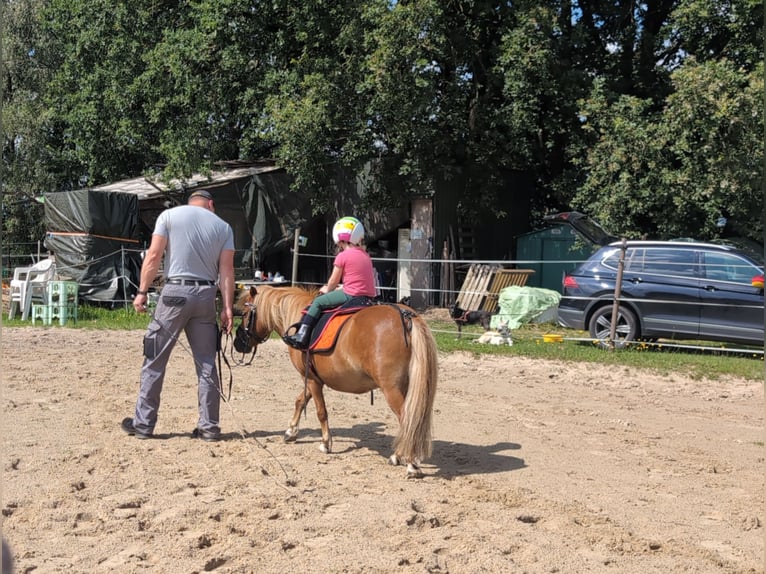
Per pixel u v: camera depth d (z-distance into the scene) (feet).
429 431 19.45
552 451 23.88
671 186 56.03
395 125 60.23
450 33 62.69
